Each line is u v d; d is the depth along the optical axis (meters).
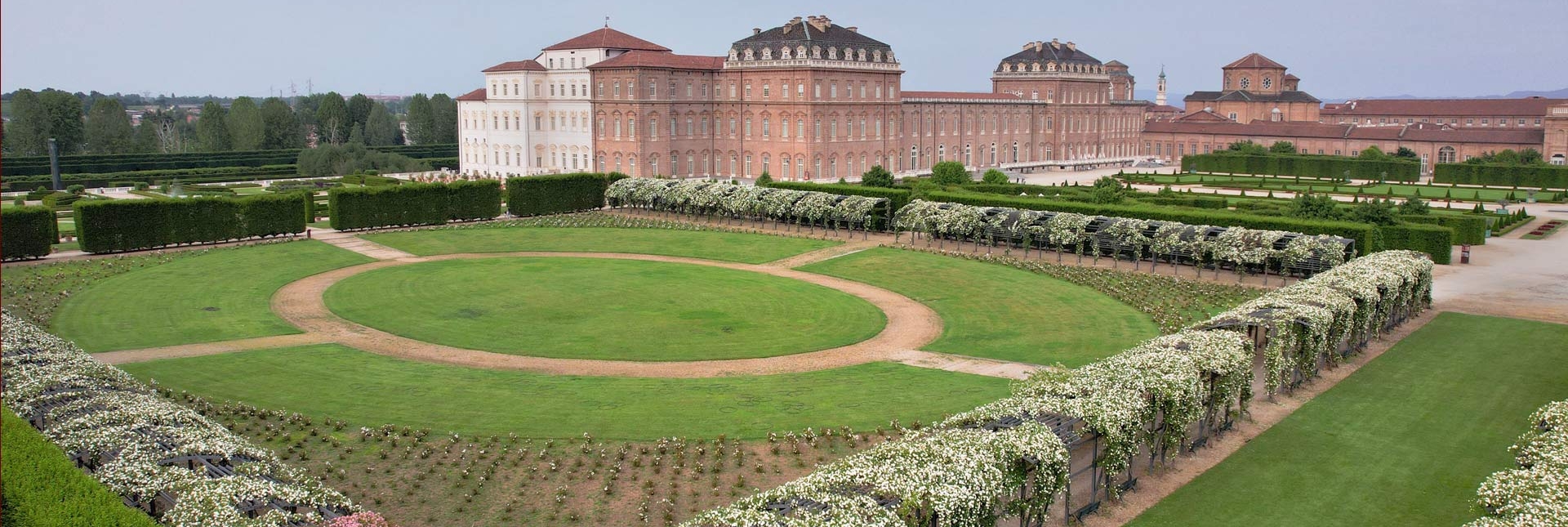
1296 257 66.50
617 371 46.78
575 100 148.00
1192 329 42.94
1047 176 170.88
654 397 42.44
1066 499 30.03
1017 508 28.48
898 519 24.12
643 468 34.84
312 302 61.31
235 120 189.50
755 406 41.12
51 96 176.00
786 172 139.50
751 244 85.06
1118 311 59.38
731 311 59.31
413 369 46.69
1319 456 35.94
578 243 85.69
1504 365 47.28
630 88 137.38
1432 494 32.69
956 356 49.78
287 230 87.62
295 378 44.97
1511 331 53.84
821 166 138.38
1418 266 56.00
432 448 36.50
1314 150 193.12
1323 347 43.91
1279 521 30.66
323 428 38.44
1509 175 143.88
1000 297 63.72
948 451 27.56
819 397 42.34
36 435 27.66
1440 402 41.91
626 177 109.81
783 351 50.72
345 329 54.56
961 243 84.25
